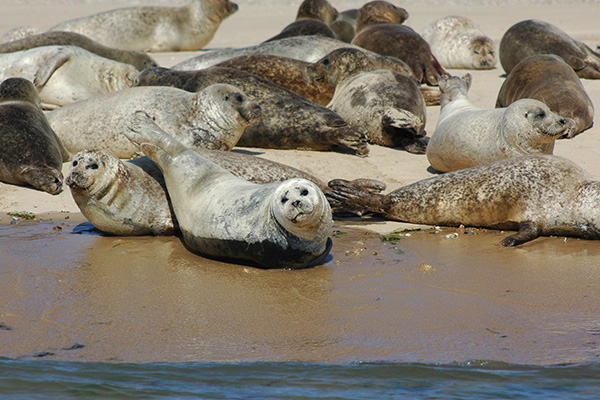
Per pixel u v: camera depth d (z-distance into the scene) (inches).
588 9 4918.8
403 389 495.5
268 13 4724.4
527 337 581.3
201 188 827.4
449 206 948.6
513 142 1057.5
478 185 937.5
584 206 868.6
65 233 919.7
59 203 1067.3
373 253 828.6
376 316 629.6
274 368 529.0
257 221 749.3
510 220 917.2
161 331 599.8
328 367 531.2
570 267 768.9
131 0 5339.6
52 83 1713.8
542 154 963.3
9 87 1278.3
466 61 2405.3
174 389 497.4
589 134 1414.9
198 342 577.3
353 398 482.9
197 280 734.5
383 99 1430.9
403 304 658.8
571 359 540.1
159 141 842.8
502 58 2181.3
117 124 1293.1
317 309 648.4
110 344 573.9
